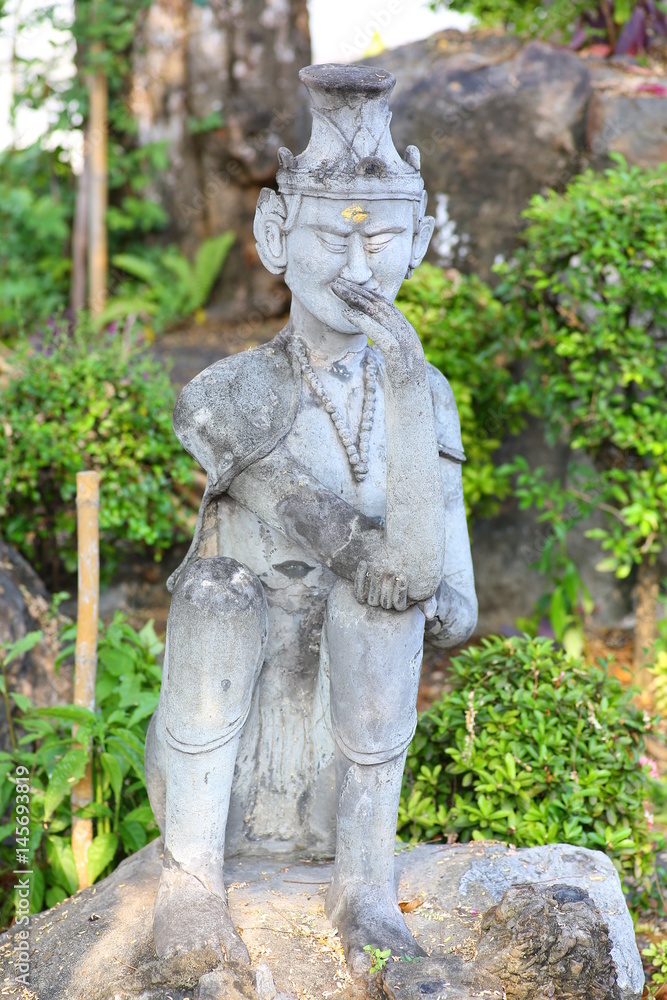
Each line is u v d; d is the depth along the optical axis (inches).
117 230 384.5
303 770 110.5
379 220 95.7
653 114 224.5
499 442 229.1
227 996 91.9
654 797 169.9
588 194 203.8
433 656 231.6
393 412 90.4
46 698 169.8
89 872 130.8
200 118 375.2
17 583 181.0
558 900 102.5
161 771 109.1
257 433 99.3
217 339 354.0
